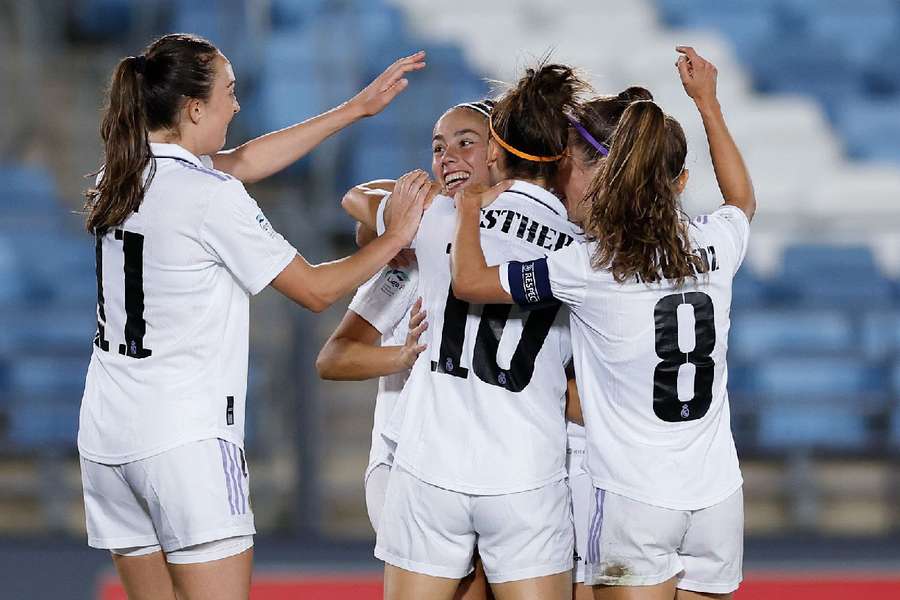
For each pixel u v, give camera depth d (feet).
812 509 73.82
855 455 78.59
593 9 110.93
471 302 31.99
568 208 33.78
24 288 81.20
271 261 31.37
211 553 31.50
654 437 31.45
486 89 93.81
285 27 102.78
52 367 77.10
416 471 32.12
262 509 71.67
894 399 73.36
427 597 32.45
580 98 33.24
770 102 102.94
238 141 91.86
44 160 94.32
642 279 30.63
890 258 87.10
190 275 31.09
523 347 32.09
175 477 31.01
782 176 97.25
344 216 72.74
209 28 97.45
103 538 32.89
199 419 31.24
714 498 31.91
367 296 35.32
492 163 33.55
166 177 31.12
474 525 32.17
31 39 98.53
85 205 32.48
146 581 33.47
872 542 69.82
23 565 65.31
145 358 31.27
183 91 31.55
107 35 104.88
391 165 89.15
